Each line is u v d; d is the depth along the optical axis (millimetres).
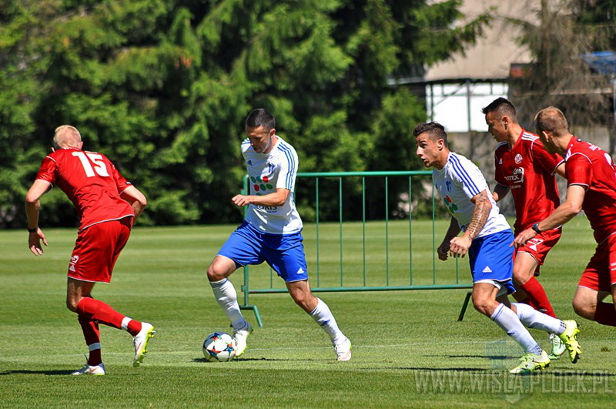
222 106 92688
